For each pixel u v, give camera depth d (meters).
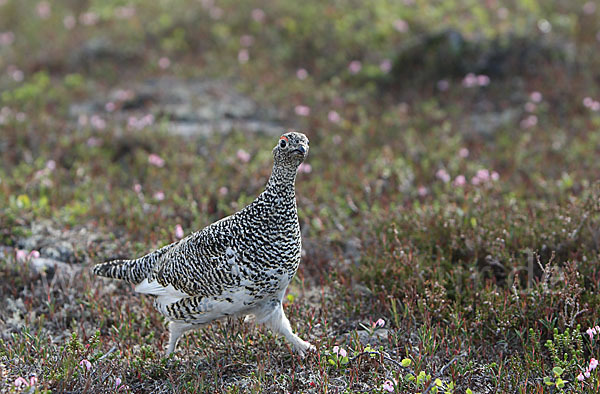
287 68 24.45
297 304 11.11
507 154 17.62
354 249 13.25
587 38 23.81
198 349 10.02
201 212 14.89
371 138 18.77
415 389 8.62
